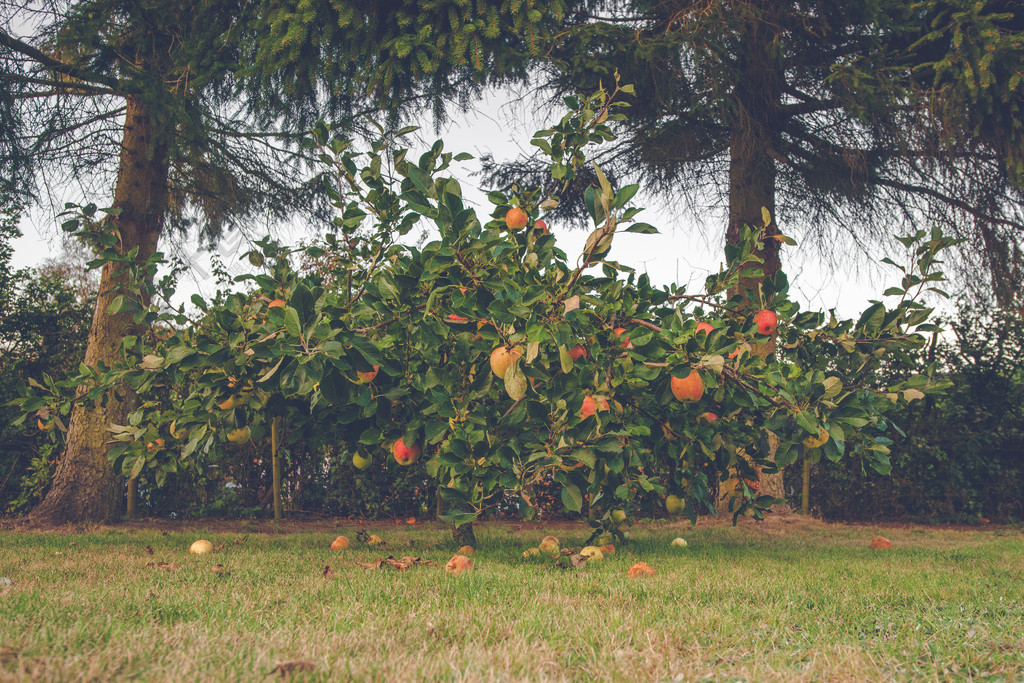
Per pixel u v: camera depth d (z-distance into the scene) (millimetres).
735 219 7840
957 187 7527
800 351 4285
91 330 6496
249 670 1649
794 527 7227
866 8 6289
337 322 2791
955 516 8297
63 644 1808
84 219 3855
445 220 2875
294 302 2617
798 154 8070
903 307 3875
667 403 3396
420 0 5258
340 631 2084
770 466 4105
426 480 7797
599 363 3529
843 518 8516
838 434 3244
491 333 3205
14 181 5887
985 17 5859
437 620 2266
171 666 1637
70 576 3252
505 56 5887
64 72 6027
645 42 6723
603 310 3516
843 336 4078
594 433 3188
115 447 3992
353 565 3717
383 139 3906
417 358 3711
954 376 8539
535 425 3400
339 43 5578
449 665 1723
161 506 7402
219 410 3727
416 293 3359
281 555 4180
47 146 6062
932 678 1826
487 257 3066
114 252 3947
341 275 4578
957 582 3494
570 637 2129
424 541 5336
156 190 6871
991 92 6207
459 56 5297
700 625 2311
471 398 3336
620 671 1767
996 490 8430
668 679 1748
